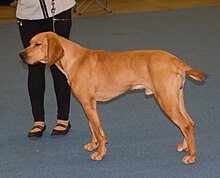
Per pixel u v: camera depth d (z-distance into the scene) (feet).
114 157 14.97
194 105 18.94
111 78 14.29
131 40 29.63
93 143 15.52
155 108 18.85
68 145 16.10
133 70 14.08
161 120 17.71
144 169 14.06
